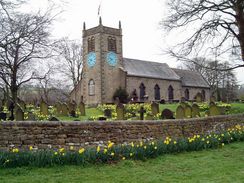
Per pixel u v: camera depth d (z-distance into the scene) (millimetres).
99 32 49188
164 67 59906
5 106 26094
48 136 10945
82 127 11336
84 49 51812
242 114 19438
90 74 50406
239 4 23000
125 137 12180
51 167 9086
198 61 58125
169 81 56500
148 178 8219
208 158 10695
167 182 7852
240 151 11938
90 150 9953
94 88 49531
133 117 22672
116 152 10133
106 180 8016
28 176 8242
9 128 10945
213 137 13172
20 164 9094
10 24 12695
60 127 11070
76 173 8602
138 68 53656
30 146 10453
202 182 7781
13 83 22250
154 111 23656
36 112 22656
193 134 14875
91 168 9117
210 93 66438
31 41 13281
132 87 50125
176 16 24547
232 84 66875
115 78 49938
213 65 48281
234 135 14328
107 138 11734
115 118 21500
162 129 13445
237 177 8188
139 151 10398
